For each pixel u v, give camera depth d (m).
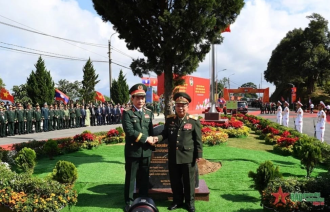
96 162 8.12
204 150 9.95
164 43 6.91
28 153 6.84
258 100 62.28
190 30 6.49
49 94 25.14
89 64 36.41
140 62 7.55
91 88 36.47
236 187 6.05
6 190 4.44
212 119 16.11
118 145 11.44
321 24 46.84
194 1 6.18
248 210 4.80
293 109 46.53
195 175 5.32
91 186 6.05
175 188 4.84
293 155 9.22
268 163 5.36
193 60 7.54
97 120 21.92
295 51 47.81
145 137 4.69
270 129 13.42
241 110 36.25
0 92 21.94
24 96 26.69
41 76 24.84
